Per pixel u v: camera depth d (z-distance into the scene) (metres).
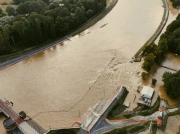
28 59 126.38
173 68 112.31
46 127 82.38
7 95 99.44
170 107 88.06
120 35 147.88
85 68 115.88
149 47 120.56
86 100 94.75
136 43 137.00
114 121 81.81
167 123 80.62
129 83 103.62
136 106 89.56
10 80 109.44
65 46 139.12
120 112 86.44
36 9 180.00
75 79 108.06
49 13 153.38
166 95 94.94
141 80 105.19
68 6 170.00
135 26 159.12
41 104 93.81
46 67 118.56
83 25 164.62
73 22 155.88
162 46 117.31
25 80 109.12
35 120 85.75
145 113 84.75
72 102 94.06
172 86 90.06
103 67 116.00
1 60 123.94
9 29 131.00
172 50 125.06
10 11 176.62
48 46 138.38
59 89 101.94
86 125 80.00
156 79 105.25
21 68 118.56
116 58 123.00
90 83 104.75
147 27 156.38
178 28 129.50
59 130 77.69
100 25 165.12
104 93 97.88
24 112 86.81
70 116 87.12
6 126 79.44
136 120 82.00
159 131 77.31
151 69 112.50
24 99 96.81
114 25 163.00
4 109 90.50
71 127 79.19
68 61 122.94
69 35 151.25
